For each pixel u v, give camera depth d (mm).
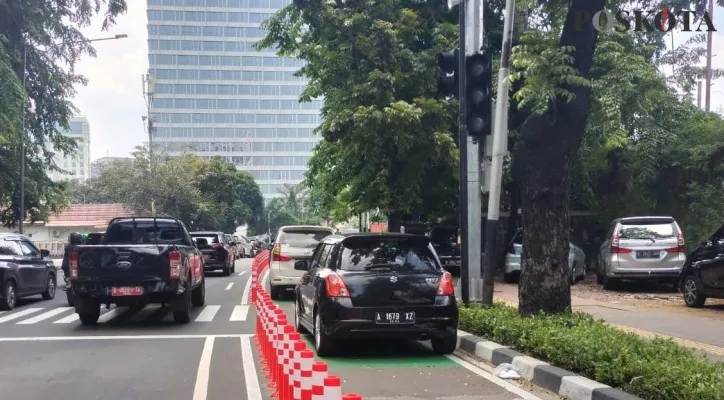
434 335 9102
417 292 9086
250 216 82812
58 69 28781
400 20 20344
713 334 10219
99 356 9641
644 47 19984
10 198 29453
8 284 15602
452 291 9289
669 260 16125
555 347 7746
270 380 7754
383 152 19734
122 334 11766
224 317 14141
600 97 18984
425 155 19547
